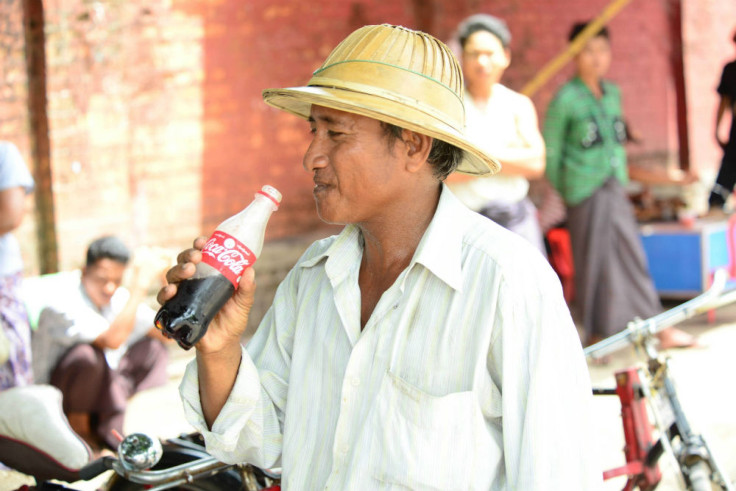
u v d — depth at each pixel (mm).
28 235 5219
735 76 6785
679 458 2561
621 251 5652
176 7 5793
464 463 1597
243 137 6266
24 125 5172
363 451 1641
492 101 4652
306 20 6590
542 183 8234
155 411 4816
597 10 8391
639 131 8766
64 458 2646
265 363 1919
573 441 1571
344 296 1771
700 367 5398
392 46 1662
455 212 1707
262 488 2303
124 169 5594
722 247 6785
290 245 6480
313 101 1629
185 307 1597
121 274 4242
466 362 1610
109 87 5469
